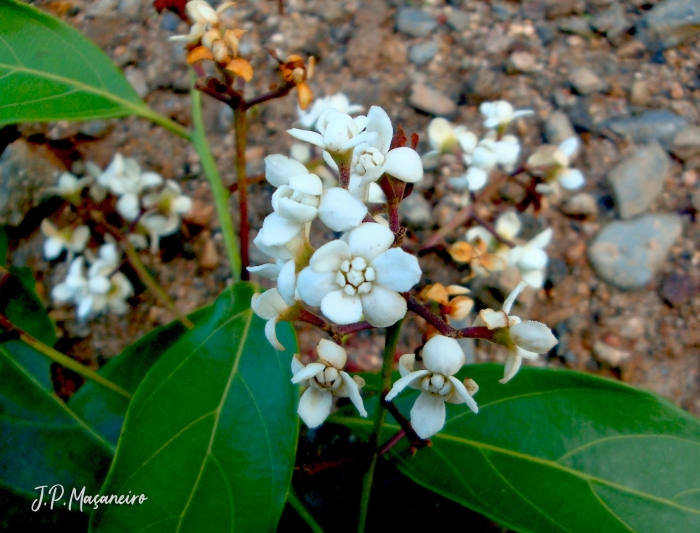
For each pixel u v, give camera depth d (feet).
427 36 0.53
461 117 0.50
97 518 0.25
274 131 0.49
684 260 0.44
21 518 0.31
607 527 0.26
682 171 0.47
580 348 0.42
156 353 0.36
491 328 0.22
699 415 0.40
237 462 0.26
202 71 0.34
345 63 0.52
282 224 0.20
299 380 0.21
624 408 0.28
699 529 0.26
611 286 0.44
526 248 0.37
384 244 0.20
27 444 0.32
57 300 0.44
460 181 0.38
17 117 0.31
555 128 0.48
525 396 0.29
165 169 0.48
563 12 0.53
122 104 0.34
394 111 0.50
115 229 0.40
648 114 0.49
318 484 0.36
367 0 0.54
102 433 0.33
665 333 0.42
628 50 0.52
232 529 0.25
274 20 0.53
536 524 0.26
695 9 0.52
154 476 0.26
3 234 0.39
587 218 0.46
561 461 0.28
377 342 0.43
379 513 0.35
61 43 0.33
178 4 0.31
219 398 0.27
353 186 0.22
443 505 0.35
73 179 0.41
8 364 0.34
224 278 0.46
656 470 0.27
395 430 0.31
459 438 0.29
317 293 0.20
